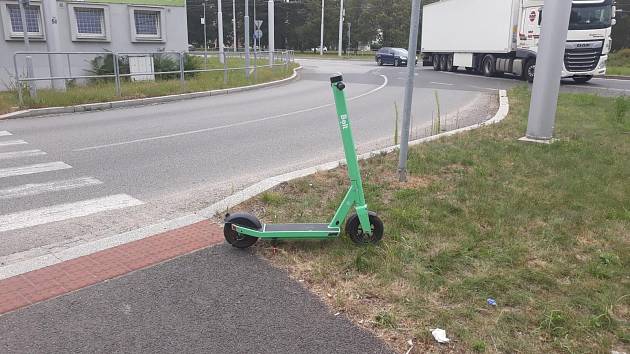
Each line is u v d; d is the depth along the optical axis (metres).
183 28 23.58
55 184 6.48
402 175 6.02
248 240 4.25
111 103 14.20
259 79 21.97
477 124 10.30
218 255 4.17
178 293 3.56
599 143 8.02
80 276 3.82
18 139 9.48
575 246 4.20
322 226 4.34
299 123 11.52
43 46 19.77
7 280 3.76
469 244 4.16
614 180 5.99
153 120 11.87
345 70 32.78
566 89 18.98
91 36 20.78
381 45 78.06
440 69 32.41
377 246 4.18
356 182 4.12
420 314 3.21
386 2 73.38
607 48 20.59
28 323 3.20
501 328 3.06
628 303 3.34
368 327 3.13
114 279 3.77
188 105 14.80
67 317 3.27
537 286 3.55
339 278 3.70
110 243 4.44
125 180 6.70
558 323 3.09
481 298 3.38
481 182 5.86
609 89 18.94
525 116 10.91
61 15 19.88
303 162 7.80
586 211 4.94
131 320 3.23
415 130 10.47
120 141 9.28
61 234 4.81
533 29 22.03
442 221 4.68
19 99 13.07
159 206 5.65
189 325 3.18
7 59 19.06
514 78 25.09
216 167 7.44
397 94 17.64
